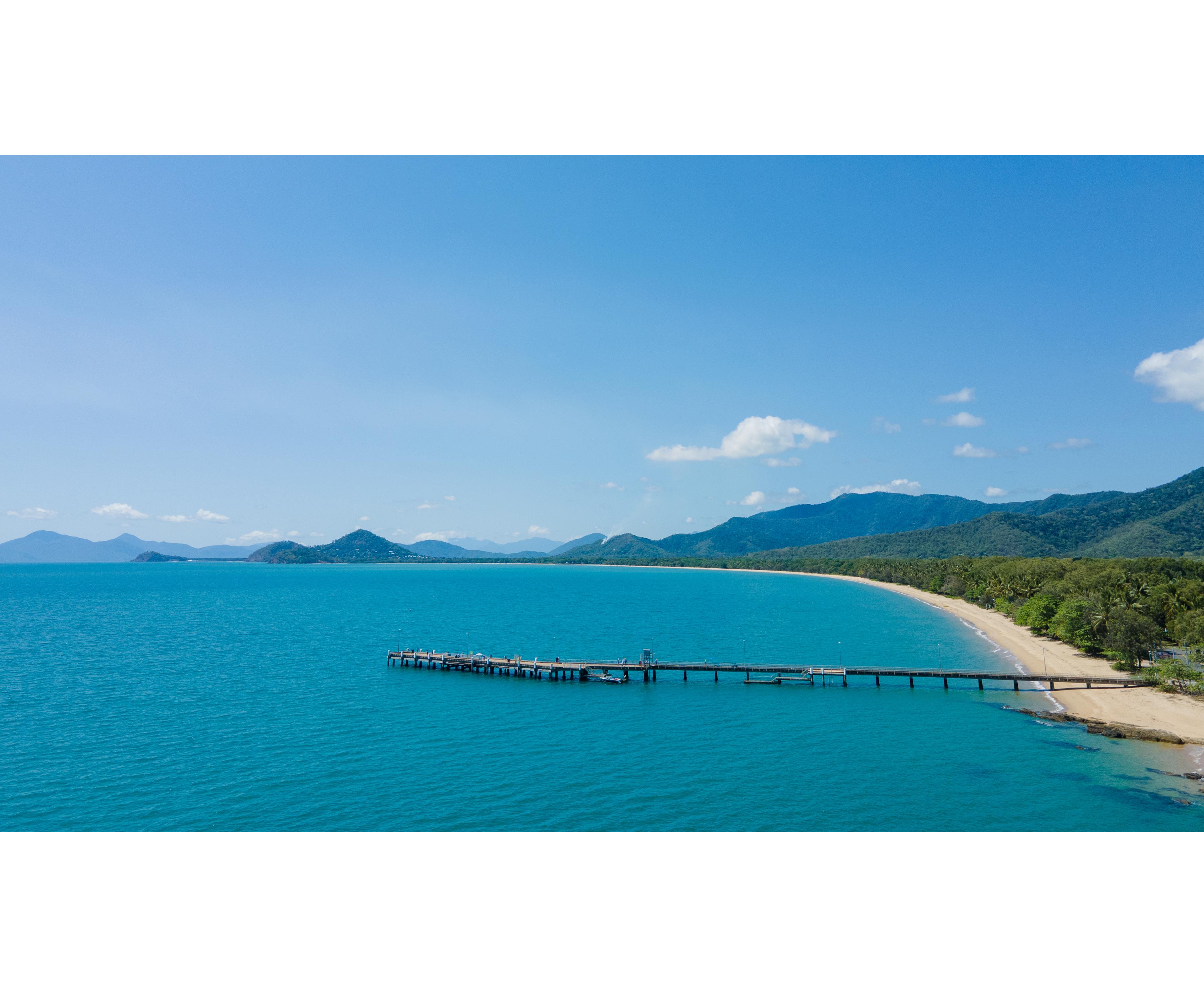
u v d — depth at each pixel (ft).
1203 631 278.87
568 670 314.76
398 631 486.38
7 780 170.40
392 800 157.07
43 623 544.21
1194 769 171.53
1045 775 168.55
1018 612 432.66
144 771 176.76
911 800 153.38
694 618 552.82
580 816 146.61
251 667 334.85
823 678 291.79
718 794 158.20
